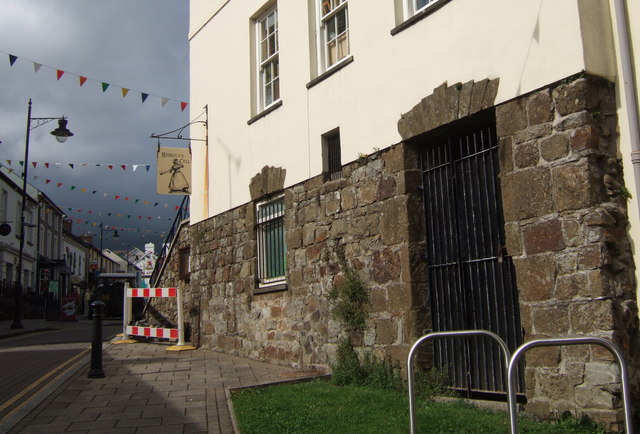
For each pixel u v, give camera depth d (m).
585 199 4.97
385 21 7.46
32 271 34.97
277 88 10.23
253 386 6.96
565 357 5.02
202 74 12.54
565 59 5.24
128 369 8.84
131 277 35.22
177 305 12.13
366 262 7.45
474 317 6.19
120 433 5.35
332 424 5.15
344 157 8.01
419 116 6.76
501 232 5.96
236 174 10.85
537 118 5.43
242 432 5.03
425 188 6.99
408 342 6.66
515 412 3.75
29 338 17.17
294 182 9.08
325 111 8.50
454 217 6.55
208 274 11.62
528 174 5.46
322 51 9.02
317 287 8.34
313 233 8.52
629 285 4.95
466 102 6.16
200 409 6.20
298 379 7.39
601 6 5.33
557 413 5.02
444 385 6.44
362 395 6.28
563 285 5.08
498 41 5.90
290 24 9.51
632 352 4.83
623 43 5.20
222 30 11.83
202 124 12.39
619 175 5.14
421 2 7.29
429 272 6.83
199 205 12.28
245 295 10.23
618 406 4.66
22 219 22.23
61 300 27.67
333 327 7.93
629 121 5.09
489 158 6.18
